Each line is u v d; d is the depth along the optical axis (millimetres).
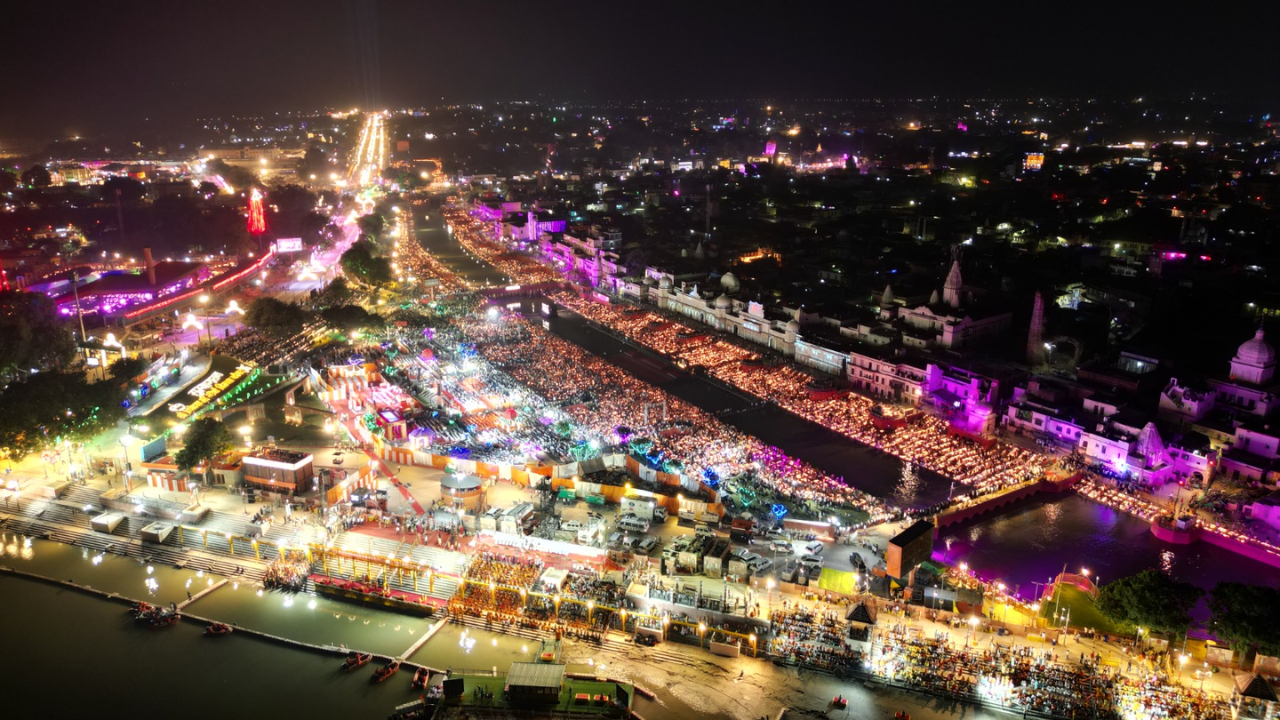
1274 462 147250
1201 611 115062
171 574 120125
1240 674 92312
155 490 138750
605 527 128875
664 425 173000
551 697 91062
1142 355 183375
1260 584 122312
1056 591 112938
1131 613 99688
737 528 127562
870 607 102812
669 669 98875
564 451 154625
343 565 119312
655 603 107812
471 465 144500
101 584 117875
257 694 96438
